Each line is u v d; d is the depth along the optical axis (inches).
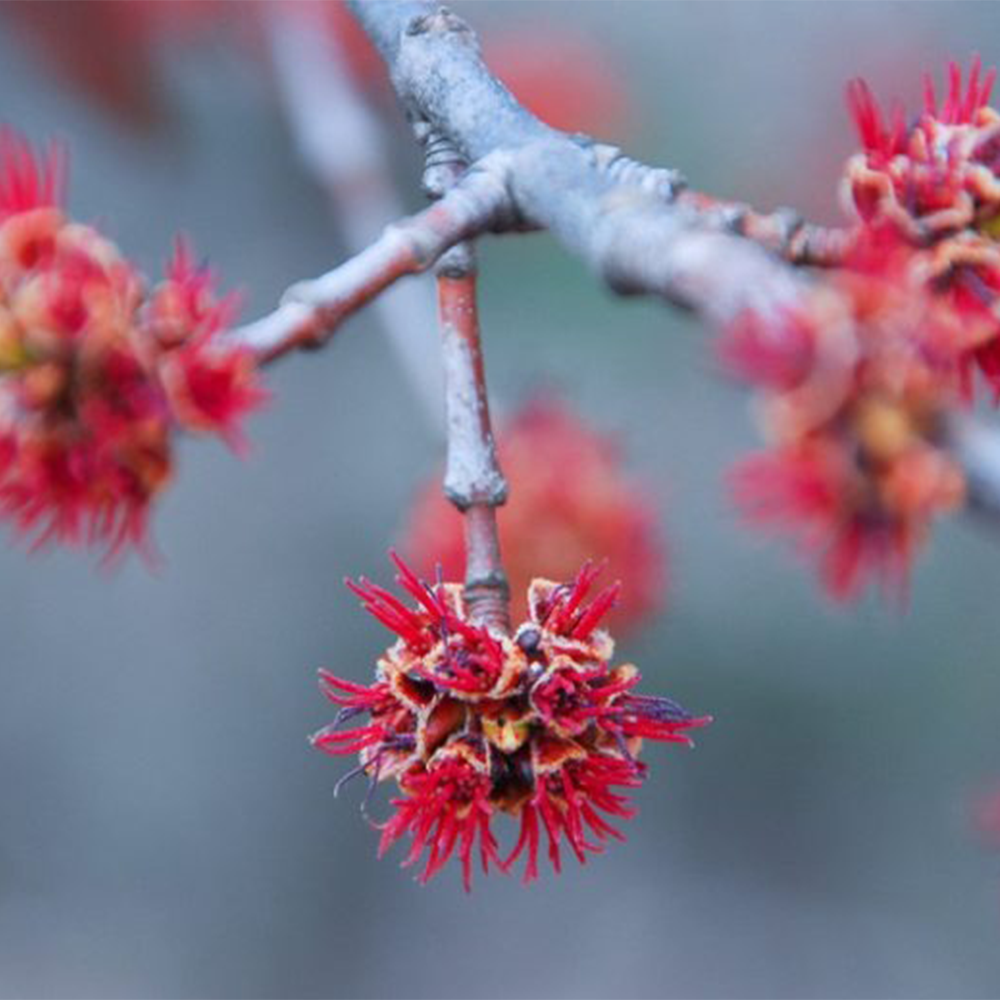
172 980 25.4
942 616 24.0
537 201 10.6
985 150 11.0
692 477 22.3
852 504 10.0
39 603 24.8
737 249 10.0
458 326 11.3
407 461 24.2
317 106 15.6
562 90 17.7
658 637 24.0
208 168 21.0
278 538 24.6
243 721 25.2
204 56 18.4
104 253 10.7
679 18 19.9
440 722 11.2
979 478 9.9
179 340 10.7
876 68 19.6
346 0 11.6
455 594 11.3
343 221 15.3
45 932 25.4
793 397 9.9
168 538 24.6
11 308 10.7
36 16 17.7
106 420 10.7
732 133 19.8
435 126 11.3
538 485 13.9
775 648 24.3
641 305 21.6
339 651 24.8
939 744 24.6
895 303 9.9
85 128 19.3
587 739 11.2
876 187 11.0
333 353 24.1
